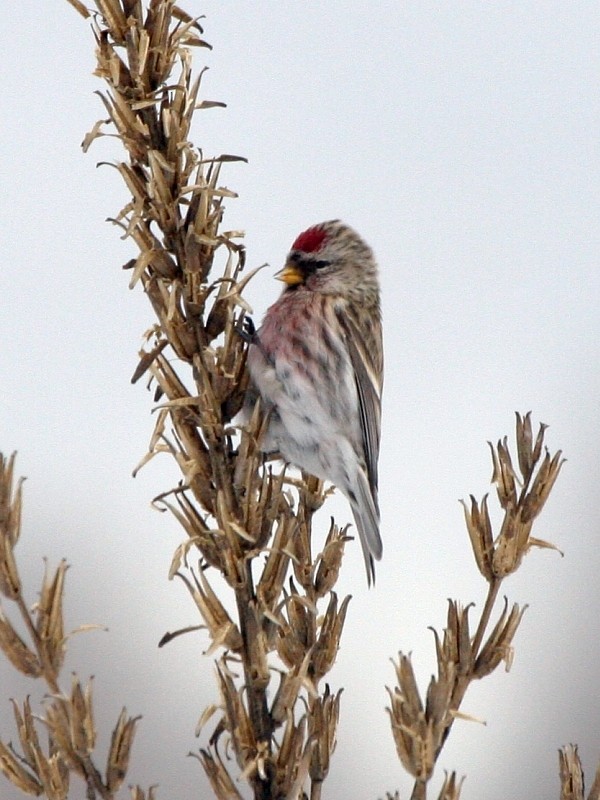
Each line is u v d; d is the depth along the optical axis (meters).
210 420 4.49
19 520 3.85
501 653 4.04
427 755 3.92
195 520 4.43
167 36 4.50
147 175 4.59
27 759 3.82
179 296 4.55
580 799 4.02
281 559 4.23
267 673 4.15
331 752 4.22
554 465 4.18
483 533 4.17
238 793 3.98
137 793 3.84
